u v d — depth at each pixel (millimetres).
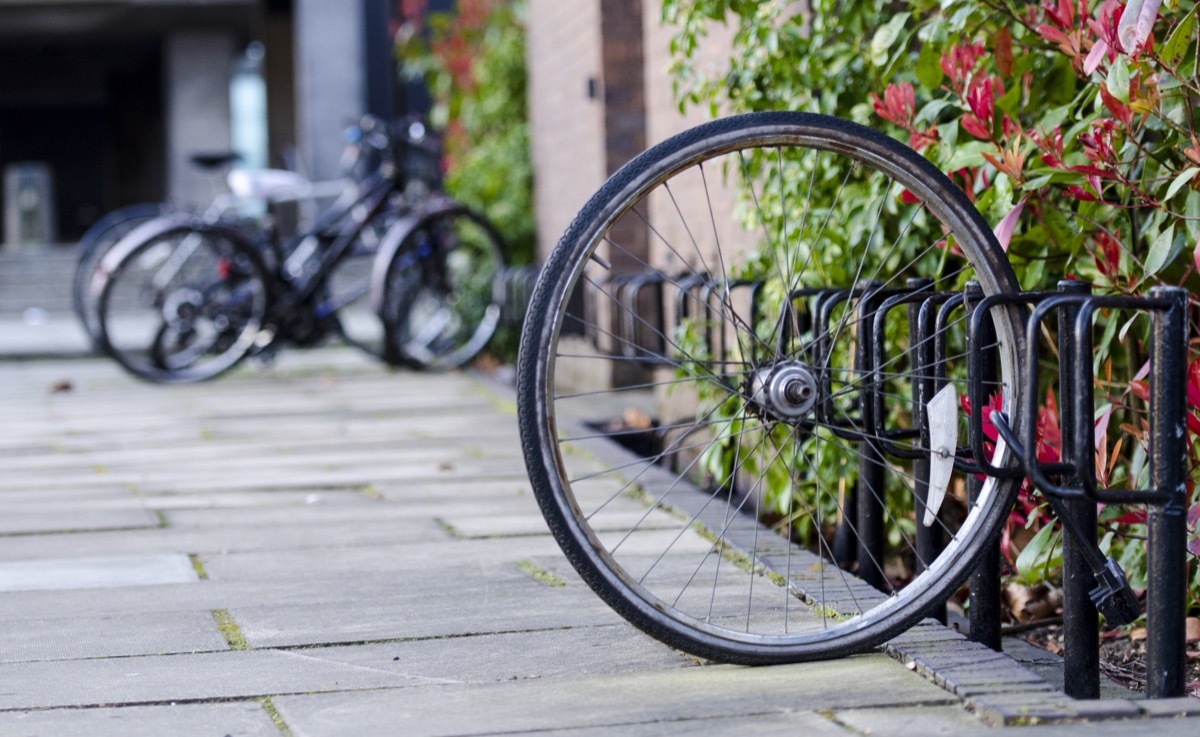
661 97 5742
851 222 3318
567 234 2316
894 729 2037
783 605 2762
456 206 7867
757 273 3914
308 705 2223
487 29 9391
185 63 20141
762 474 2711
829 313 2727
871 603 2668
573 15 7273
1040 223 2900
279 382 7664
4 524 3869
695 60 5277
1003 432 2277
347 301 7910
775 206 3682
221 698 2273
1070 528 2277
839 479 3318
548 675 2375
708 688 2271
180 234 7418
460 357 8047
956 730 2021
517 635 2637
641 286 4527
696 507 3754
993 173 2988
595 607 2842
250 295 7629
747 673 2352
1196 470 2586
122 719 2172
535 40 8234
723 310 2596
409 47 10227
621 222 6617
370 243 7973
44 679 2395
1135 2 2424
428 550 3445
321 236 7789
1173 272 2850
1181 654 2143
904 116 2979
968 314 2482
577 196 7309
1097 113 2738
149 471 4785
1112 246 2785
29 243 16641
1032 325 2197
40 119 28281
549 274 2312
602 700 2215
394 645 2586
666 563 3166
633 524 3645
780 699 2199
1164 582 2137
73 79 26656
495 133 9070
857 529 3285
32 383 7777
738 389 2562
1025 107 3027
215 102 20219
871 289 2711
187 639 2648
